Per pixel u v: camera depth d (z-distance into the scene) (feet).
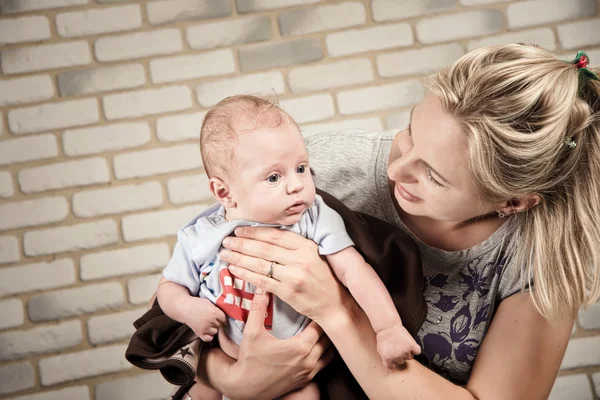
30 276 7.68
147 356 3.35
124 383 7.68
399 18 7.97
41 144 7.78
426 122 2.82
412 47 7.95
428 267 3.50
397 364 3.08
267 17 7.95
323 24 7.96
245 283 3.21
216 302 3.25
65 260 7.73
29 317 7.66
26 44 7.84
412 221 3.43
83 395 7.63
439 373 3.54
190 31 7.90
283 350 3.09
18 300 7.66
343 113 7.92
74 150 7.79
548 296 3.09
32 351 7.63
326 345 3.28
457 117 2.74
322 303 3.11
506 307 3.32
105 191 7.79
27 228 7.72
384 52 7.96
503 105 2.70
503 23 7.93
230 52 7.93
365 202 3.57
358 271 3.14
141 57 7.90
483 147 2.70
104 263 7.73
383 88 7.93
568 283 3.11
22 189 7.73
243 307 3.22
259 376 3.16
